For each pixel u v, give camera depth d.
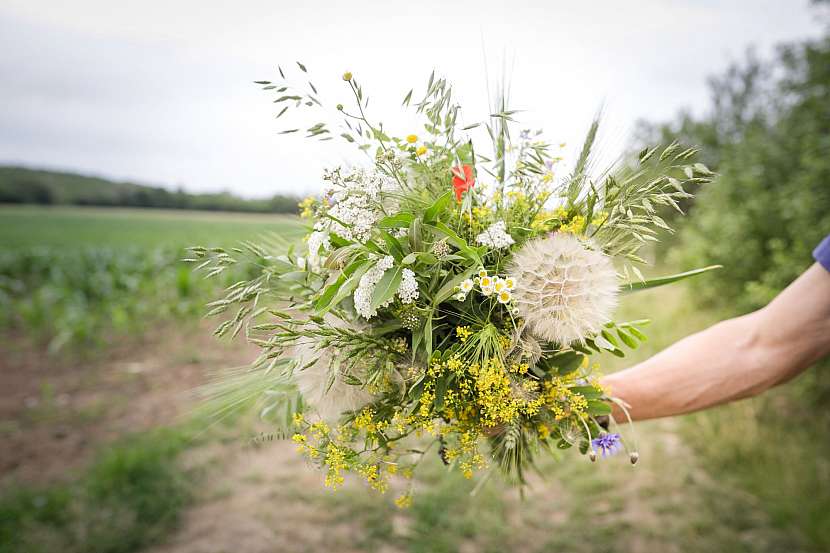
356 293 1.05
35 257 12.95
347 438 1.21
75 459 3.89
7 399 5.04
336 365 1.07
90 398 5.05
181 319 7.68
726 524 3.00
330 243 1.17
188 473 3.66
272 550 2.98
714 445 3.62
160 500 3.32
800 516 2.90
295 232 1.47
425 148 1.15
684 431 3.92
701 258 5.86
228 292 1.17
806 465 3.25
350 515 3.24
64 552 2.90
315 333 1.05
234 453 3.93
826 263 1.37
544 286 1.09
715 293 5.93
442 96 1.14
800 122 5.06
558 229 1.20
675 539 2.93
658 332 5.79
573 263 1.08
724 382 1.43
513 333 1.14
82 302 8.25
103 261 12.02
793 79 5.20
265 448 4.01
